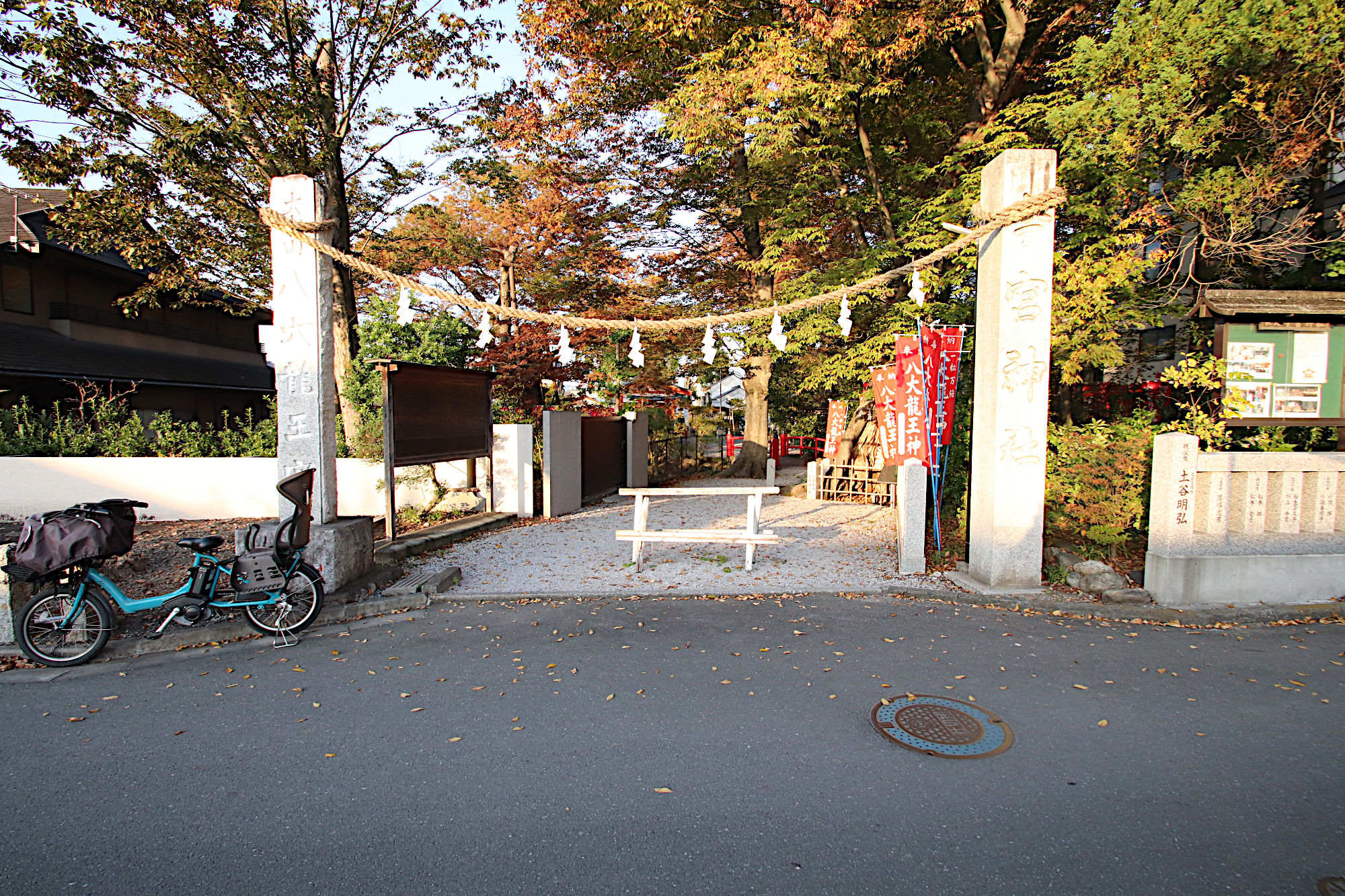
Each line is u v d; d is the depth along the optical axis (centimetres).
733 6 1088
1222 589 558
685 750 336
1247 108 757
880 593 626
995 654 465
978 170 912
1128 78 753
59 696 405
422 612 581
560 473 1114
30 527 434
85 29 980
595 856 254
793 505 1234
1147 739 346
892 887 236
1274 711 376
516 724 366
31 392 1431
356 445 1049
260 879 242
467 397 977
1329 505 566
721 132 1002
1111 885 237
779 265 1143
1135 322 848
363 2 1177
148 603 480
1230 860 251
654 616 563
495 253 1805
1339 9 650
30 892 235
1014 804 288
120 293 1798
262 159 1146
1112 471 660
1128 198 862
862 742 343
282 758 330
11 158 988
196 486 958
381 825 275
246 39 1146
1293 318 623
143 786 305
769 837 265
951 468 963
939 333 741
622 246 1752
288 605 506
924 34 910
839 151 1095
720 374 2002
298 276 583
